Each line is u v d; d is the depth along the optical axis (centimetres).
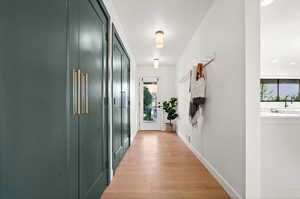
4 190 65
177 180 203
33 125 78
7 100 66
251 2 144
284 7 214
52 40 92
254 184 143
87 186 140
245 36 143
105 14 189
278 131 152
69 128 110
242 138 148
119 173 224
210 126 225
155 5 224
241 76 149
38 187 81
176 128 534
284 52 373
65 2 105
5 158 65
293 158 152
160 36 302
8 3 66
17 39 70
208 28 234
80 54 127
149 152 319
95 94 161
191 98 266
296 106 476
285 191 151
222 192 176
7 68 66
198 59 288
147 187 187
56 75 95
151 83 590
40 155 83
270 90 479
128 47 356
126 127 332
